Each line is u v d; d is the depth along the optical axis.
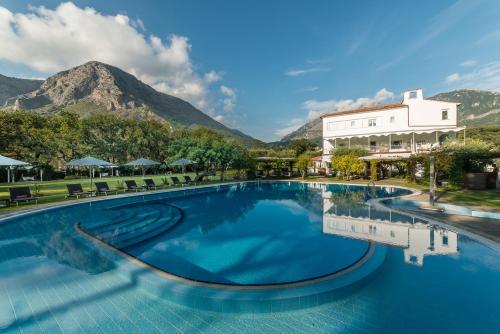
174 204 17.23
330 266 6.48
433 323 4.07
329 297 4.64
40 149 40.56
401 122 35.22
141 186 22.08
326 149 41.19
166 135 61.38
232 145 33.78
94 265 6.19
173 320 4.14
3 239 8.48
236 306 4.31
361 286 5.16
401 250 7.19
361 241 8.15
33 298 4.71
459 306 4.54
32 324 4.00
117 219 12.22
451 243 7.70
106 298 4.73
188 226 11.12
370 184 25.47
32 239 8.45
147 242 8.79
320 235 9.25
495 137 58.16
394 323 4.09
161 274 5.24
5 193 20.50
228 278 5.87
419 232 8.85
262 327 3.99
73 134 48.22
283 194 21.70
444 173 20.09
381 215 11.77
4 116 40.94
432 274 5.74
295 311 4.39
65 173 44.91
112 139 53.03
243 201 18.42
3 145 38.62
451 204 12.77
